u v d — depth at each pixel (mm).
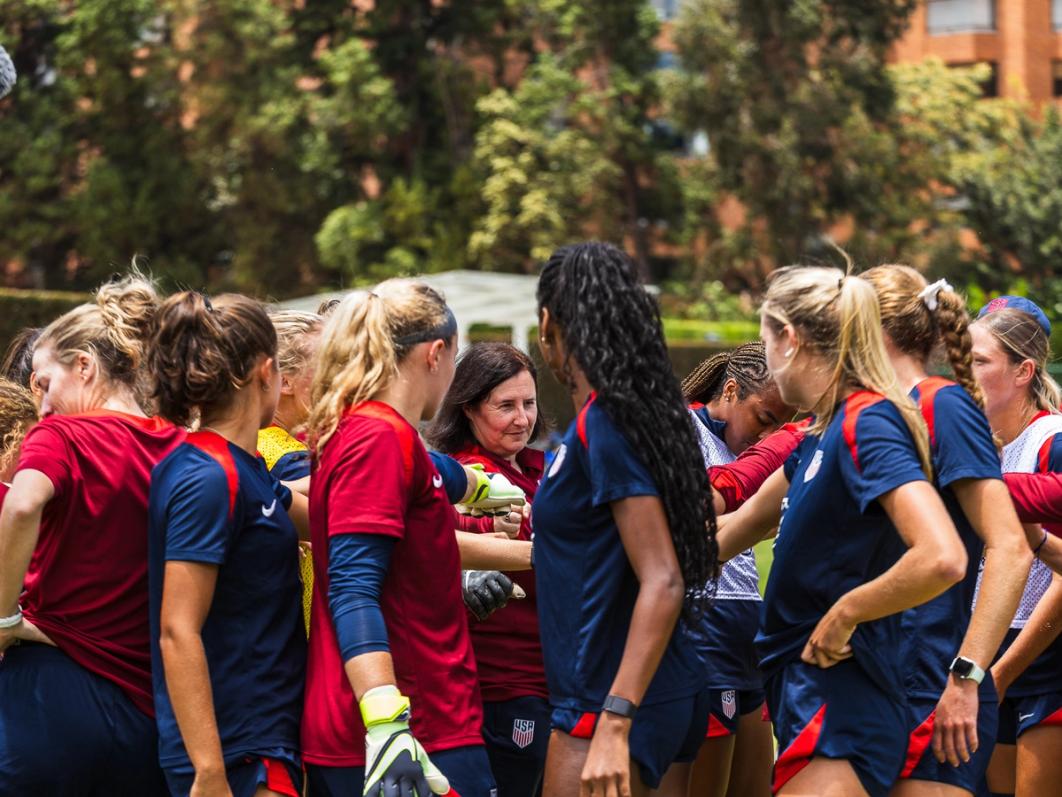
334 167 48031
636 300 4555
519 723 5707
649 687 4605
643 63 48125
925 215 44812
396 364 4707
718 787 6328
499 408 6012
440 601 4707
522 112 46281
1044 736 6211
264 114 46562
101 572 5020
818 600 4629
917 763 4754
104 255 47375
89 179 47344
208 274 50062
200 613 4484
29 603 5109
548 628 4680
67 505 4977
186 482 4531
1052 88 52250
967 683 4660
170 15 49250
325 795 4602
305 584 5484
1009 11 51719
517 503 5738
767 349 4766
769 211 44375
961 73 46312
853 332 4578
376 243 46812
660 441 4477
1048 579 6270
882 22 44562
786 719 4672
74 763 4957
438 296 4844
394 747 4293
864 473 4438
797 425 6082
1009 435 6238
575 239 46031
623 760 4391
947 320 4961
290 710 4684
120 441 5086
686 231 47750
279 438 5766
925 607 4883
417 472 4629
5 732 4961
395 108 46250
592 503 4539
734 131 43938
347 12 49062
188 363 4602
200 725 4430
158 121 49219
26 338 6508
